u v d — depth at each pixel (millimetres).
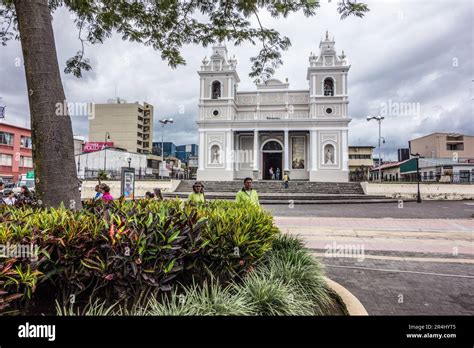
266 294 2846
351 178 52844
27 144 39156
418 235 9008
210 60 35188
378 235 9023
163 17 5617
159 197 8086
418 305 3891
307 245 7598
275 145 35688
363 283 4785
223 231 3047
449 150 45312
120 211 3379
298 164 34969
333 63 33406
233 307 2590
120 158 43406
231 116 34469
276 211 16266
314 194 25625
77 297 2934
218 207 4492
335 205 20266
